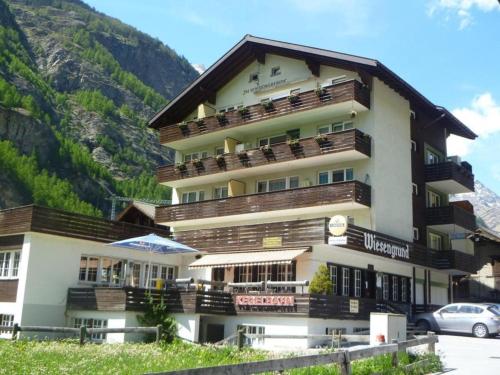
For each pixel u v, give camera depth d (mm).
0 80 111062
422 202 37719
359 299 28031
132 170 136250
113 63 181875
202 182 39688
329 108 32656
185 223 38562
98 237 30859
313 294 24875
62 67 162625
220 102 40438
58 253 29141
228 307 26688
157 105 178125
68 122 139125
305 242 28516
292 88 36156
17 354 16125
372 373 12906
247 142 38219
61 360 14883
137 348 18906
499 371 15500
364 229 29031
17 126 106750
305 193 31938
